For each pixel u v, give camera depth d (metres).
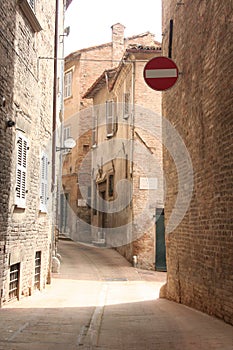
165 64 9.16
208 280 8.58
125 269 18.05
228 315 7.44
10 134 9.35
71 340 6.14
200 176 9.23
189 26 10.24
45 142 13.12
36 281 12.42
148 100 19.05
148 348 5.75
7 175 9.21
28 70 10.87
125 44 27.75
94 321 7.87
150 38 23.97
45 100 13.07
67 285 14.38
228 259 7.47
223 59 7.75
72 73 27.78
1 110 8.73
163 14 13.65
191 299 9.80
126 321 7.96
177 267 11.12
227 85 7.55
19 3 9.87
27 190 10.84
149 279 16.55
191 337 6.42
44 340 6.03
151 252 18.62
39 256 12.67
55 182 15.17
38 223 12.24
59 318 8.09
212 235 8.37
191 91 9.99
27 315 8.19
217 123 8.09
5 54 8.95
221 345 5.81
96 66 27.39
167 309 9.59
